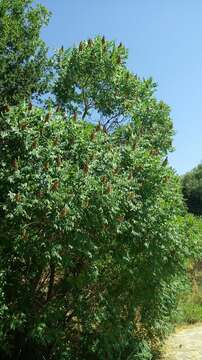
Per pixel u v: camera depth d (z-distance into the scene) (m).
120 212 7.36
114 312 7.76
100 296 7.64
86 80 9.48
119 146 8.45
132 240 7.80
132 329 8.38
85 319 7.52
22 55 14.33
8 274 6.95
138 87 9.68
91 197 6.84
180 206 9.41
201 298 14.71
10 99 13.49
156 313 8.88
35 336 6.86
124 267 7.99
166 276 8.59
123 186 7.44
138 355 8.49
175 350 10.13
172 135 9.87
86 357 7.89
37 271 7.27
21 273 7.22
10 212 6.51
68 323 7.62
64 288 7.63
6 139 7.16
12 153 7.14
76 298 7.54
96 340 7.73
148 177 8.02
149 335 9.25
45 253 6.52
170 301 9.32
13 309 6.88
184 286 10.28
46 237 6.73
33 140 7.00
